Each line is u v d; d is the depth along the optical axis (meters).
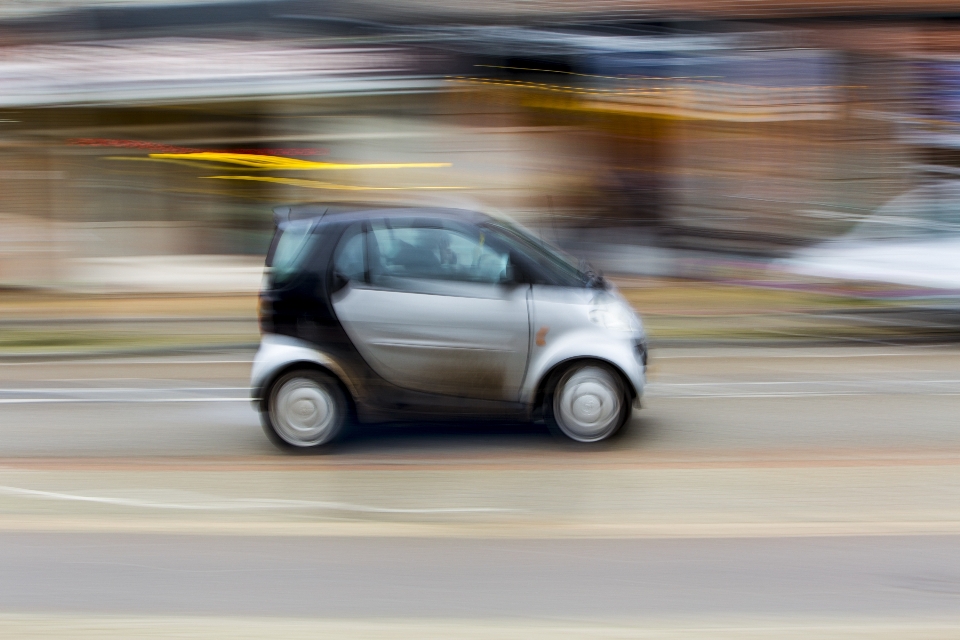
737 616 3.66
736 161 12.16
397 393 5.91
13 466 5.84
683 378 8.23
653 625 3.60
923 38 11.85
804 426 6.58
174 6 12.14
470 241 5.92
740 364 8.80
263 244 12.58
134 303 12.29
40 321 11.29
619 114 12.23
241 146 12.42
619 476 5.44
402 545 4.43
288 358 5.89
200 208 12.59
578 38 12.09
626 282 12.20
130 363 9.24
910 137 11.91
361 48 12.12
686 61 12.12
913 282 10.85
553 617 3.67
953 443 6.12
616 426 5.97
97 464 5.87
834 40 11.93
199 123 12.42
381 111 12.21
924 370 8.43
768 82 12.08
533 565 4.18
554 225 11.50
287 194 12.44
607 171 12.32
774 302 11.16
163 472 5.67
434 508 4.94
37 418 7.09
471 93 12.19
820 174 12.02
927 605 3.75
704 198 12.19
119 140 12.55
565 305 5.87
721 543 4.41
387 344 5.87
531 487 5.26
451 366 5.88
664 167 12.22
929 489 5.15
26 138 12.52
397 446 6.09
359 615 3.71
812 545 4.37
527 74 12.18
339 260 5.91
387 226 5.94
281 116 12.32
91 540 4.55
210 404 7.48
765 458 5.80
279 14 12.09
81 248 12.66
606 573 4.08
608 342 5.88
